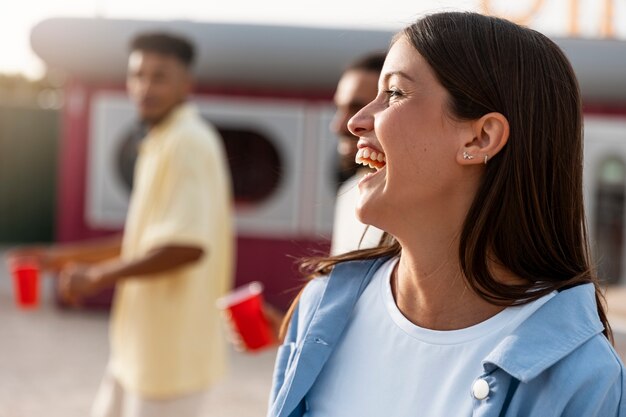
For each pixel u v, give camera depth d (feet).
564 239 4.51
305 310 5.28
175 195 10.69
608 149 25.86
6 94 57.62
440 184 4.48
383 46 25.67
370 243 7.06
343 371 4.85
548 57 4.46
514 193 4.39
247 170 27.30
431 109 4.42
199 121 11.59
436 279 4.61
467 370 4.34
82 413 18.56
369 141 4.69
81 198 27.43
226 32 26.21
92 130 27.22
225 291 11.64
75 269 10.91
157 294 10.75
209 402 19.40
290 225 27.30
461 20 4.48
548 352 4.08
